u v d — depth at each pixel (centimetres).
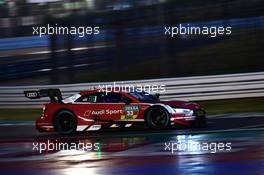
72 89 4250
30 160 2097
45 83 5750
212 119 3356
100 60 6350
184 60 5884
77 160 2033
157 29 6391
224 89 4141
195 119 2859
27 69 6272
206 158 1953
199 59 6003
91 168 1830
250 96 4122
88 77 5897
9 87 4553
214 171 1684
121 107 2923
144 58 6247
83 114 2970
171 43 6150
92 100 2980
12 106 4538
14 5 6619
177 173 1678
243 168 1712
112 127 2941
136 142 2453
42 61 6259
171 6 6481
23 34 6544
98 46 6575
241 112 3638
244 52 6009
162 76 5084
